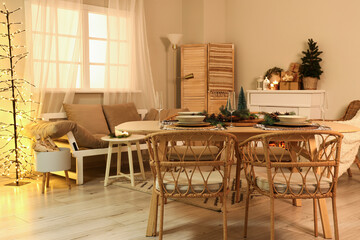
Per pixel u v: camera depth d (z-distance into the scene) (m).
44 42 4.68
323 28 5.74
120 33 5.50
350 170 4.50
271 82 6.16
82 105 5.04
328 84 5.72
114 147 4.51
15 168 4.66
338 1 5.57
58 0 4.85
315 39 5.83
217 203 3.41
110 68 5.43
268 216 3.12
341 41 5.56
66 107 4.90
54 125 3.98
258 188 2.49
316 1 5.80
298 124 2.78
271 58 6.36
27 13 4.63
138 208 3.35
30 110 4.66
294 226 2.90
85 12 5.34
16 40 4.68
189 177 2.53
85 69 5.39
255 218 3.07
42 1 4.67
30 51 4.61
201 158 3.37
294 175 2.58
